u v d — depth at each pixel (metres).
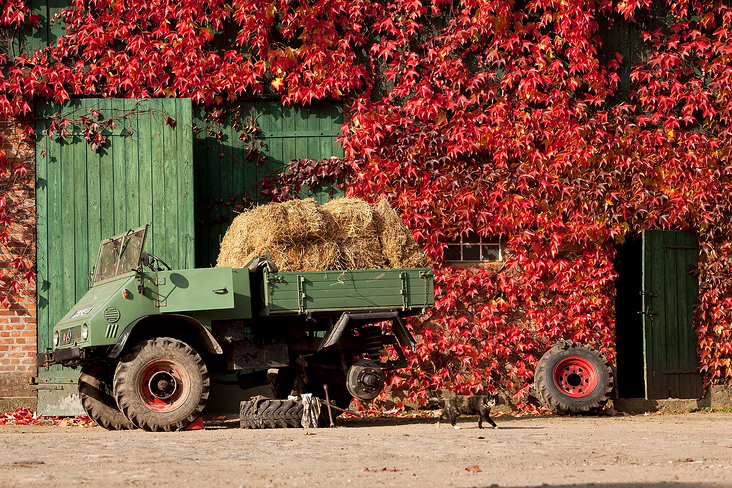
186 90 23.41
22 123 22.72
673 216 24.83
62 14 23.06
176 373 17.11
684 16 25.44
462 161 24.17
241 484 9.20
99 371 18.88
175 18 23.39
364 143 23.77
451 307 23.84
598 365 22.89
